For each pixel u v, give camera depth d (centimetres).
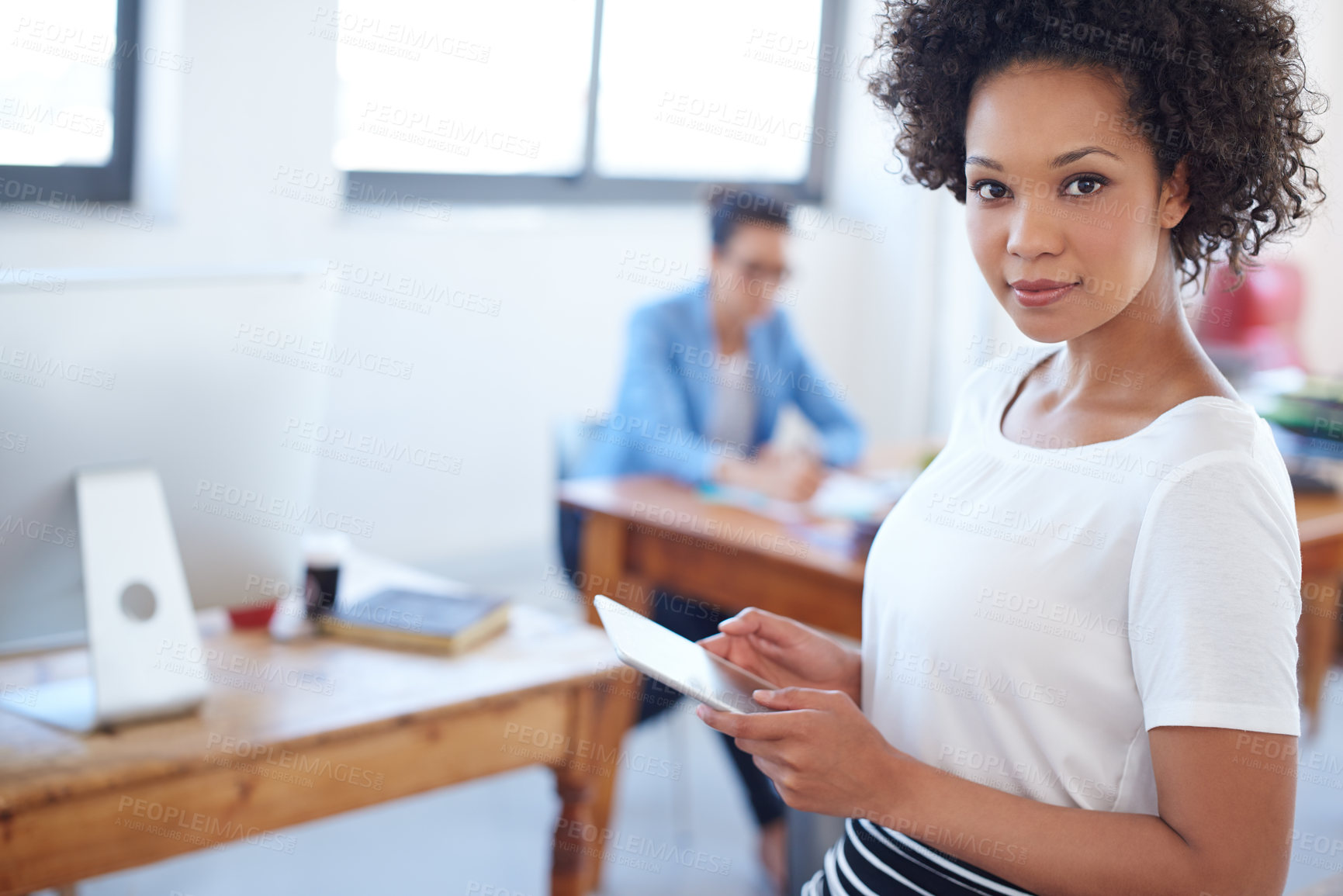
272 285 153
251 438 155
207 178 331
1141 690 89
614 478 274
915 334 501
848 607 215
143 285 142
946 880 98
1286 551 86
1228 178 94
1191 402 91
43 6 309
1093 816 89
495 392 408
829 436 319
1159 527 87
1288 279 453
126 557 143
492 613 178
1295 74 98
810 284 497
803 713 92
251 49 332
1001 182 95
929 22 104
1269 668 82
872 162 495
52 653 162
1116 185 91
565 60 414
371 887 244
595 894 243
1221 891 83
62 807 127
